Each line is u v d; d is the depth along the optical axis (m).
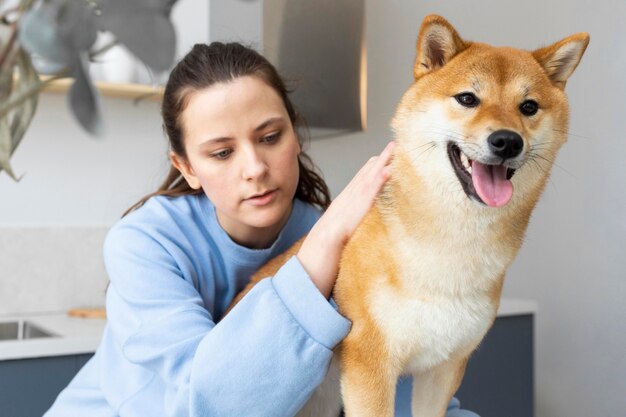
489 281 1.01
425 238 0.98
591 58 2.29
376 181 0.96
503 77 1.07
